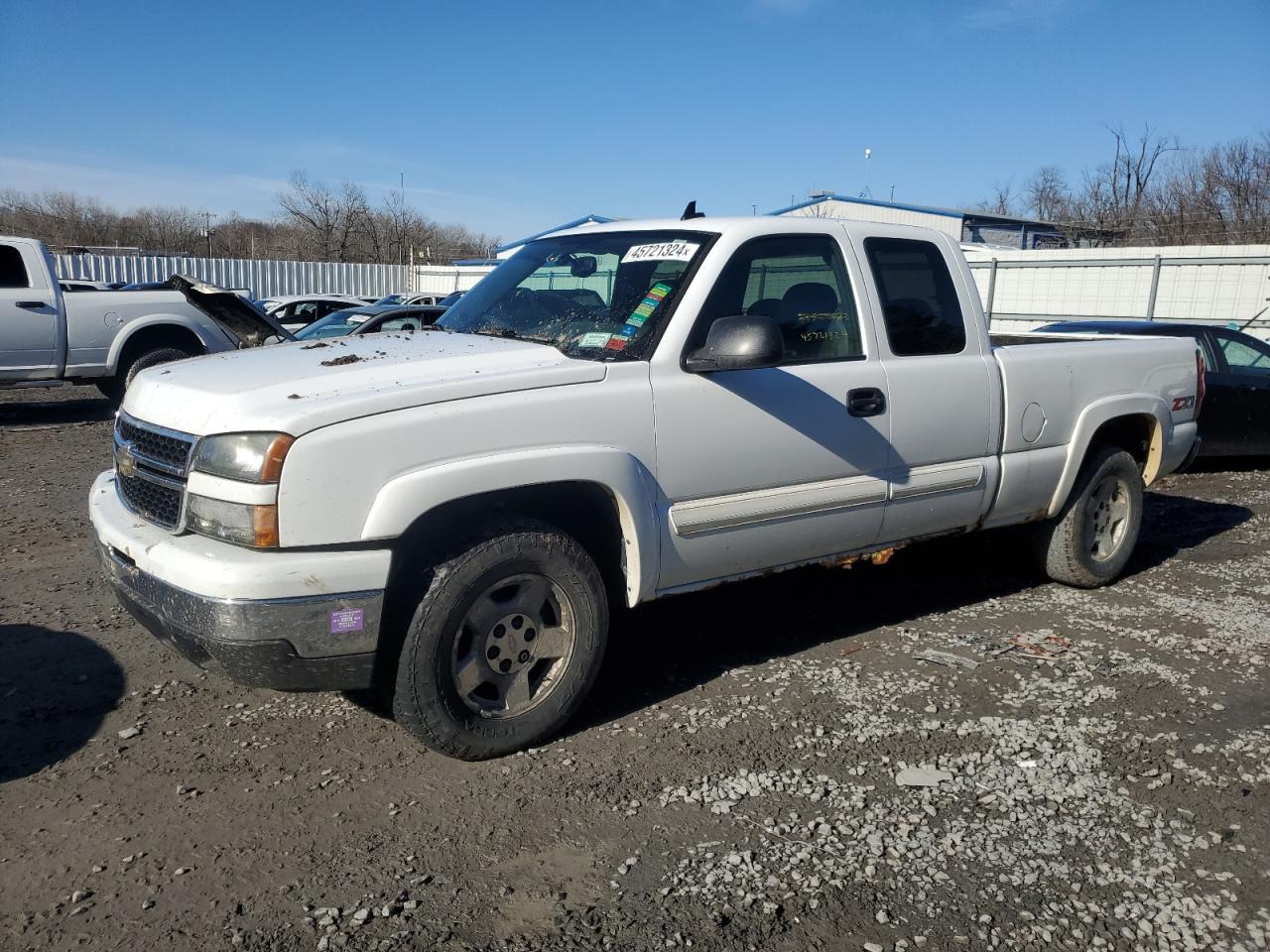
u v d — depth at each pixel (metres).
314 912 2.81
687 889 2.94
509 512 3.76
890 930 2.77
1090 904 2.88
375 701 4.19
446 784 3.52
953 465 4.86
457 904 2.85
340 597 3.27
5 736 3.84
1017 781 3.57
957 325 4.92
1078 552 5.65
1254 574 6.25
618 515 3.88
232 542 3.27
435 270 36.56
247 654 3.20
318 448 3.22
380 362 3.74
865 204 37.44
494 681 3.67
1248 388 9.78
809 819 3.32
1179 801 3.45
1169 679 4.50
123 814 3.30
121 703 4.14
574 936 2.72
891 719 4.05
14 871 2.99
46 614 5.18
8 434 11.59
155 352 12.43
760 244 4.27
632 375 3.84
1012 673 4.55
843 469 4.43
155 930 2.73
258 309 5.80
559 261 4.64
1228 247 18.73
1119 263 17.77
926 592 5.76
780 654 4.74
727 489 4.10
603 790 3.48
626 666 4.58
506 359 3.81
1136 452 6.07
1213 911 2.86
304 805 3.37
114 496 4.00
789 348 4.31
